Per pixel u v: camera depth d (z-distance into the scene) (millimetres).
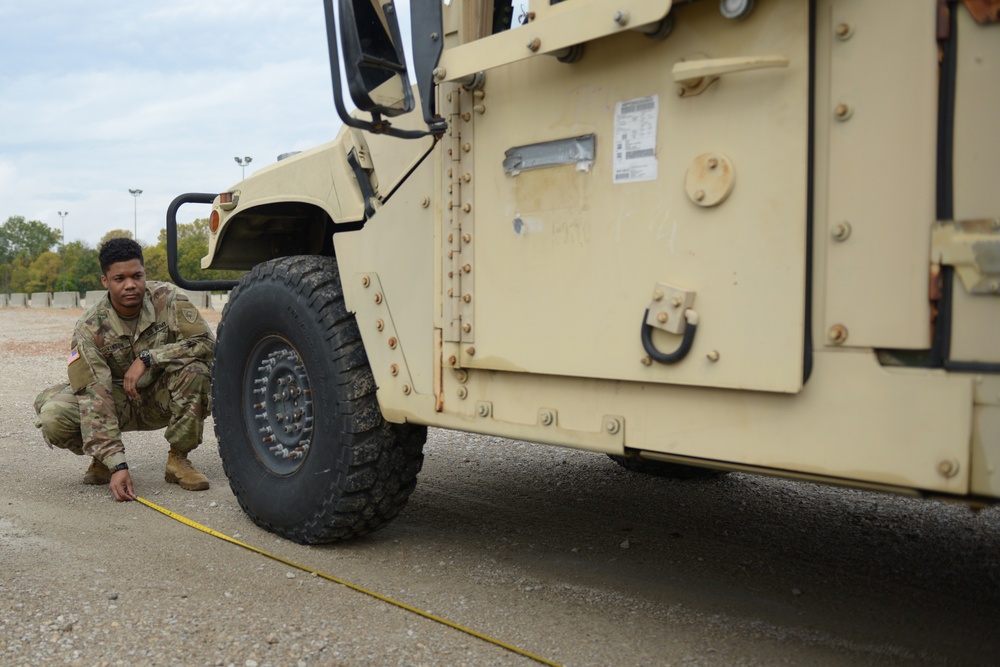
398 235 2828
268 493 3289
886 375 1782
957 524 3617
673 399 2137
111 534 3328
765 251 1929
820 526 3582
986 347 1668
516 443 5270
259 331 3330
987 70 1653
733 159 1975
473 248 2564
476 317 2562
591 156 2254
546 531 3473
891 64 1759
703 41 2023
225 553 3121
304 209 3779
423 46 2545
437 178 2678
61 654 2246
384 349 2896
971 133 1673
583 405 2332
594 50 2238
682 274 2074
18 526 3426
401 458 3051
